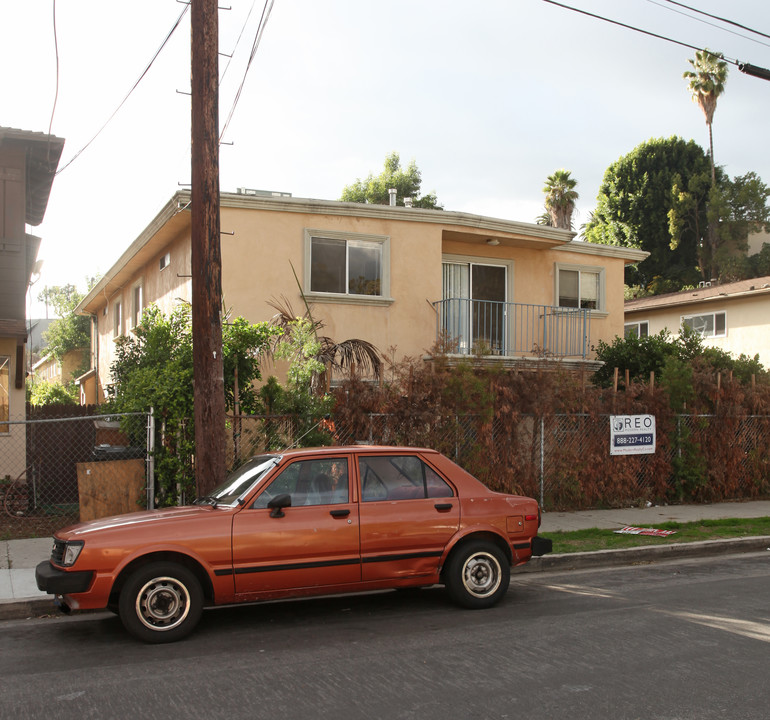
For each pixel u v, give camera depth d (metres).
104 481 10.44
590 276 19.25
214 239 8.77
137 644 6.14
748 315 25.47
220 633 6.44
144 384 10.73
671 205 43.88
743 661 5.45
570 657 5.58
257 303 14.52
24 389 13.54
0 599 7.28
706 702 4.64
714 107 46.69
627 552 9.86
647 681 5.02
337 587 6.64
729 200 43.78
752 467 15.33
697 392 14.86
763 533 11.23
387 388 11.98
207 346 8.71
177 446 10.62
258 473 6.89
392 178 38.41
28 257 17.28
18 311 13.67
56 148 13.95
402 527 6.86
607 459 13.73
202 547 6.23
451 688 4.94
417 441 11.94
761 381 16.53
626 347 17.97
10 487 12.31
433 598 7.73
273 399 11.55
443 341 13.21
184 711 4.61
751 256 44.22
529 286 18.34
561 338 18.39
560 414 13.36
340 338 15.26
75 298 38.03
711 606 7.20
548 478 13.34
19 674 5.41
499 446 12.84
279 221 14.83
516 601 7.55
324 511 6.66
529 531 7.42
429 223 16.22
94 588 5.98
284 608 7.36
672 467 14.54
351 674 5.27
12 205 13.78
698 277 43.72
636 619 6.70
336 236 15.33
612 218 45.94
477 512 7.20
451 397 12.29
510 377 13.23
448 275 17.56
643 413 14.20
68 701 4.82
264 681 5.14
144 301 19.75
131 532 6.13
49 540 10.21
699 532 11.26
